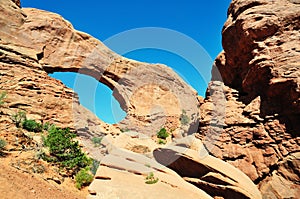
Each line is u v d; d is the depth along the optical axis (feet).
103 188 34.40
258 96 64.75
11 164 29.91
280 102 58.34
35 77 85.10
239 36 70.44
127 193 34.37
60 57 111.34
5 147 35.29
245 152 60.13
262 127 59.88
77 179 35.58
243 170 57.82
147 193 36.04
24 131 52.54
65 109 81.76
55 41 111.45
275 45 60.95
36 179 28.45
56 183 31.65
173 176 52.54
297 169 50.14
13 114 58.39
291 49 57.93
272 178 52.21
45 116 75.00
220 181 49.80
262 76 62.28
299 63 55.01
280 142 55.83
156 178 46.37
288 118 56.24
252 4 71.00
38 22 108.58
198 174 54.24
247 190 47.85
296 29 60.90
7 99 70.28
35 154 36.96
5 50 86.74
